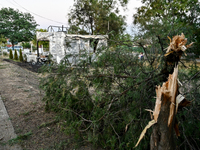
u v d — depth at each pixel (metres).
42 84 3.90
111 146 2.68
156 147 2.04
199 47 3.07
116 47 3.09
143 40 3.22
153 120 2.08
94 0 23.81
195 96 2.58
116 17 23.28
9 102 4.80
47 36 12.92
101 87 2.97
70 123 3.11
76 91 3.27
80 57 3.19
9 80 7.30
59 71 3.41
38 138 3.16
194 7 3.15
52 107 4.12
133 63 3.05
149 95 2.79
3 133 3.20
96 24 23.52
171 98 1.95
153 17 3.66
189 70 2.96
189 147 2.46
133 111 2.64
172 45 2.17
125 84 3.05
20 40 27.47
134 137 2.50
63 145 2.98
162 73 2.53
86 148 2.95
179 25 3.28
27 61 15.62
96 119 2.85
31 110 4.33
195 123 2.52
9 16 26.81
